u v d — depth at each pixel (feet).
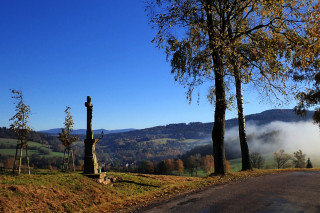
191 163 408.87
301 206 24.99
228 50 50.08
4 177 43.16
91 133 60.95
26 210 33.37
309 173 52.90
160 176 76.13
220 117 54.65
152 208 28.14
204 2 52.54
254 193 31.91
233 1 52.29
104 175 58.70
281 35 52.65
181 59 51.55
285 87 52.29
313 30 49.67
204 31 54.03
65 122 69.21
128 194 51.52
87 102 61.62
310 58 53.16
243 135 66.18
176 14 50.80
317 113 85.30
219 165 53.88
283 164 318.04
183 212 25.34
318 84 71.92
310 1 49.60
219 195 31.96
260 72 53.21
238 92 66.54
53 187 43.01
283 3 48.65
